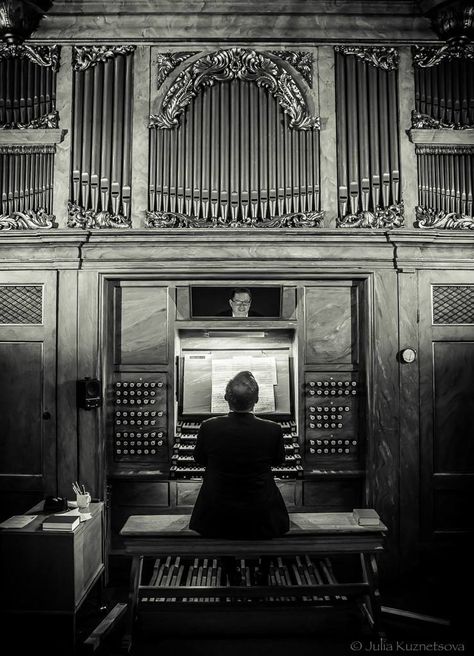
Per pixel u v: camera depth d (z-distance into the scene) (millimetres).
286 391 4383
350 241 4207
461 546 4238
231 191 4258
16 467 4227
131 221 4234
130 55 4297
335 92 4309
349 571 4219
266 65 4277
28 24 4141
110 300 4352
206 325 4348
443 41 4320
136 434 4316
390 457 4250
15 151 4270
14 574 3318
